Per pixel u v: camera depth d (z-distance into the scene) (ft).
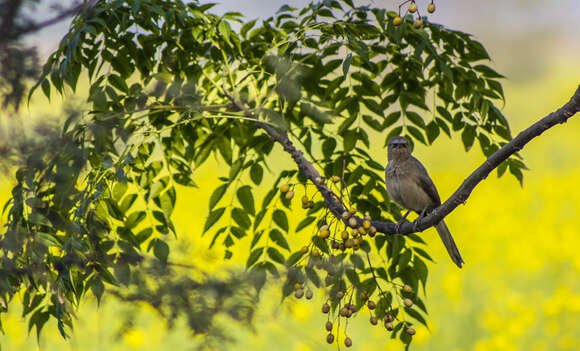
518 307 43.21
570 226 68.08
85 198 18.21
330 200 22.06
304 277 18.66
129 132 21.63
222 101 25.94
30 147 16.29
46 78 19.36
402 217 24.70
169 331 15.61
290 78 23.40
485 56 23.65
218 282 15.42
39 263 17.81
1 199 62.75
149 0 22.25
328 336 19.76
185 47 24.16
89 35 21.85
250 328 15.70
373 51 24.49
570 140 125.18
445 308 49.98
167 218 23.41
